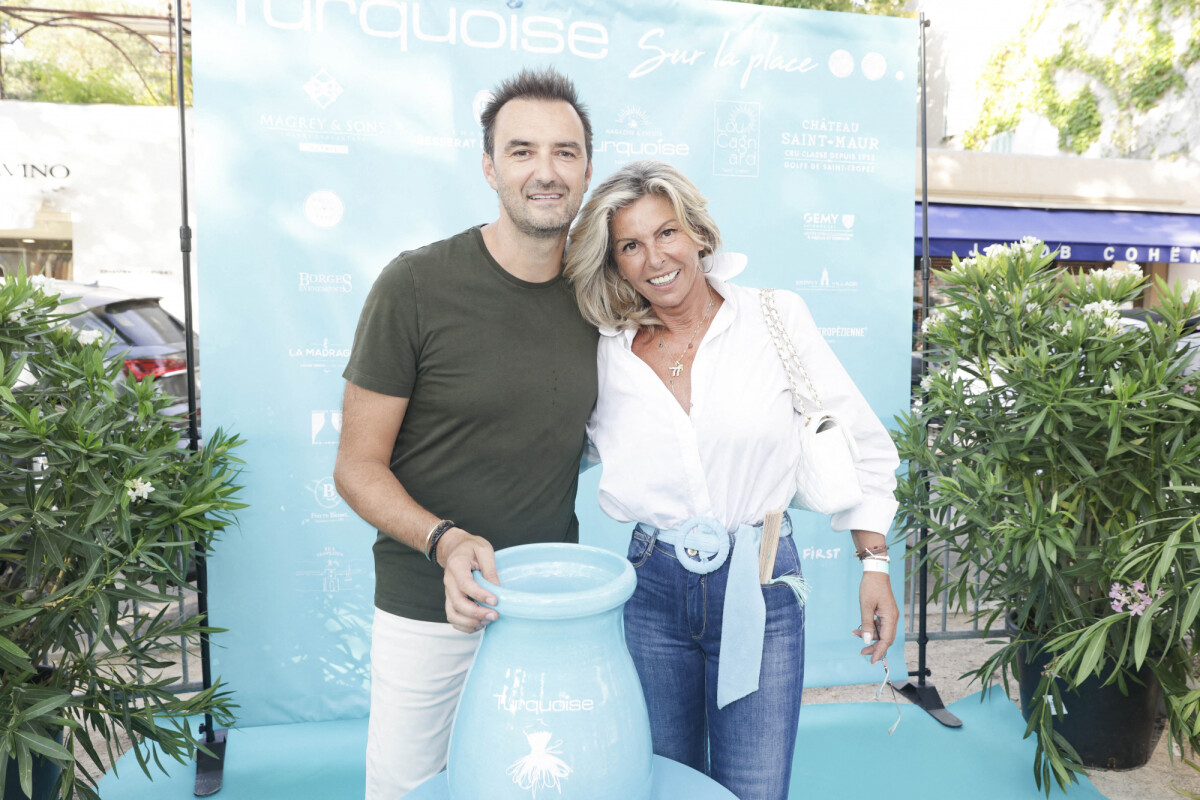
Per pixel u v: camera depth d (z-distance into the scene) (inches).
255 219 103.7
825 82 119.1
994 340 109.5
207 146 101.7
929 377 110.7
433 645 65.3
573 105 60.1
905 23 120.7
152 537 83.5
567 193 58.9
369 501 57.7
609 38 112.0
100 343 91.1
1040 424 96.9
